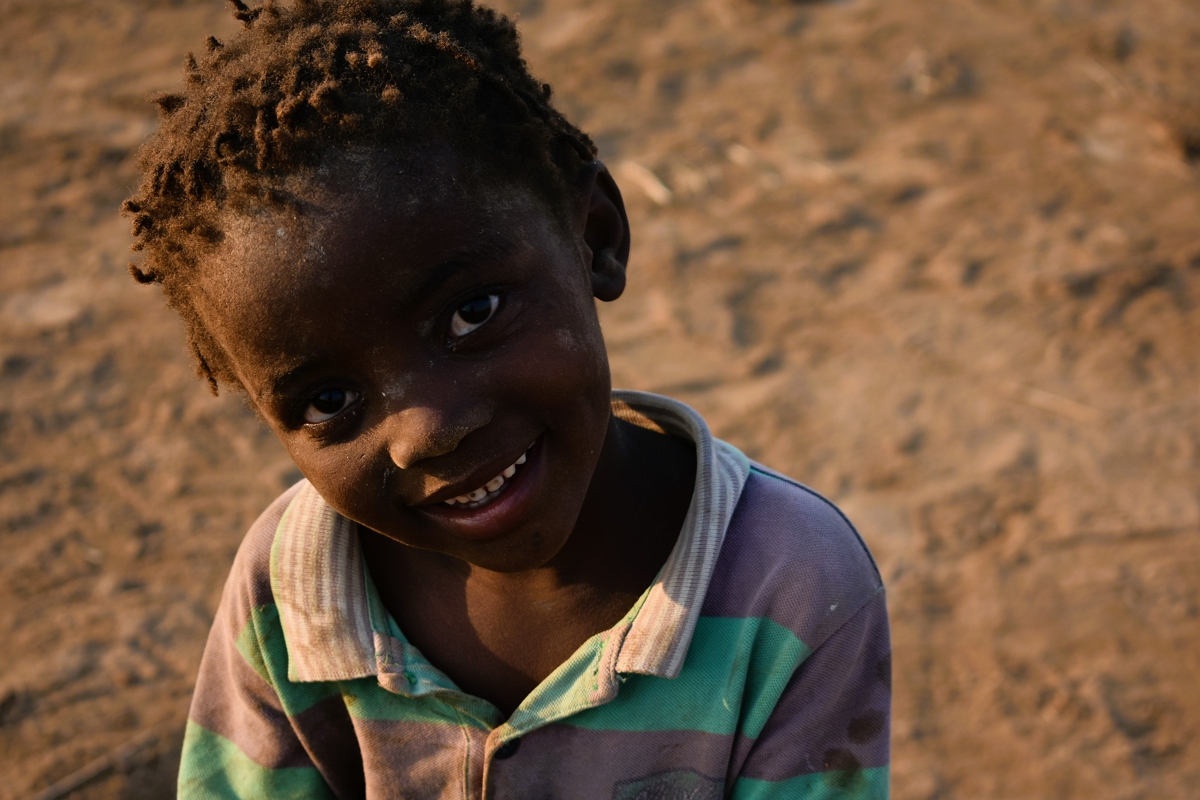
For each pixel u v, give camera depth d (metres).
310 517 1.47
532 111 1.24
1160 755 3.23
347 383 1.15
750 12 8.06
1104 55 7.28
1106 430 4.44
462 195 1.12
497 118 1.19
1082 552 3.90
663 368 4.86
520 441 1.17
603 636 1.36
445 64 1.16
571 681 1.36
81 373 5.03
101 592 3.94
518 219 1.16
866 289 5.30
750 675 1.39
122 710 3.49
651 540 1.42
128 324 5.34
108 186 6.41
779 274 5.44
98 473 4.47
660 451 1.47
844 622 1.39
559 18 8.15
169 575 4.00
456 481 1.16
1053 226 5.66
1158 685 3.43
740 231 5.77
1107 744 3.27
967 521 4.05
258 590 1.50
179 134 1.16
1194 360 4.78
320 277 1.08
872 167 6.25
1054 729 3.32
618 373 4.83
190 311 1.23
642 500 1.43
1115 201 5.83
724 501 1.37
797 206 5.95
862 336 5.00
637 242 5.72
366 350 1.11
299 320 1.10
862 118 6.74
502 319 1.15
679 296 5.31
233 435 4.67
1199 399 4.57
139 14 8.43
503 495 1.21
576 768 1.39
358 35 1.15
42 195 6.34
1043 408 4.56
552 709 1.36
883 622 1.44
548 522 1.23
